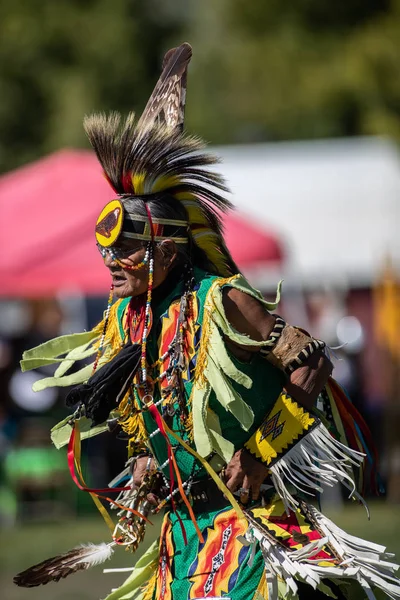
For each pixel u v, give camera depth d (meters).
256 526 6.93
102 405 7.05
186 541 7.14
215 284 6.93
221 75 52.53
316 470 6.86
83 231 21.77
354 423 7.40
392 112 42.53
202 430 6.71
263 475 6.87
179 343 6.93
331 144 32.31
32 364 7.79
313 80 48.62
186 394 6.93
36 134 50.72
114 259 7.02
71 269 21.44
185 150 7.08
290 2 52.53
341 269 29.22
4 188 23.94
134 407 7.28
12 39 50.72
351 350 23.83
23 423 21.20
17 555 16.94
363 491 7.54
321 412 7.21
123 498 7.83
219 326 6.88
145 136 7.03
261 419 7.02
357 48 46.53
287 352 6.87
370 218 29.64
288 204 30.14
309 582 6.59
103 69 51.50
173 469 7.23
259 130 52.03
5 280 21.50
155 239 7.01
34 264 21.41
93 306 28.47
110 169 7.15
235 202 30.23
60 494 21.23
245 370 6.96
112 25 52.62
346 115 48.25
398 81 42.50
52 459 21.00
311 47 51.03
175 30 55.19
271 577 6.74
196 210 7.29
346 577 6.80
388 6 50.12
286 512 7.03
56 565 7.79
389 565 6.80
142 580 7.74
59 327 23.39
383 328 23.06
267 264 22.77
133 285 7.03
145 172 7.03
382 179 30.28
